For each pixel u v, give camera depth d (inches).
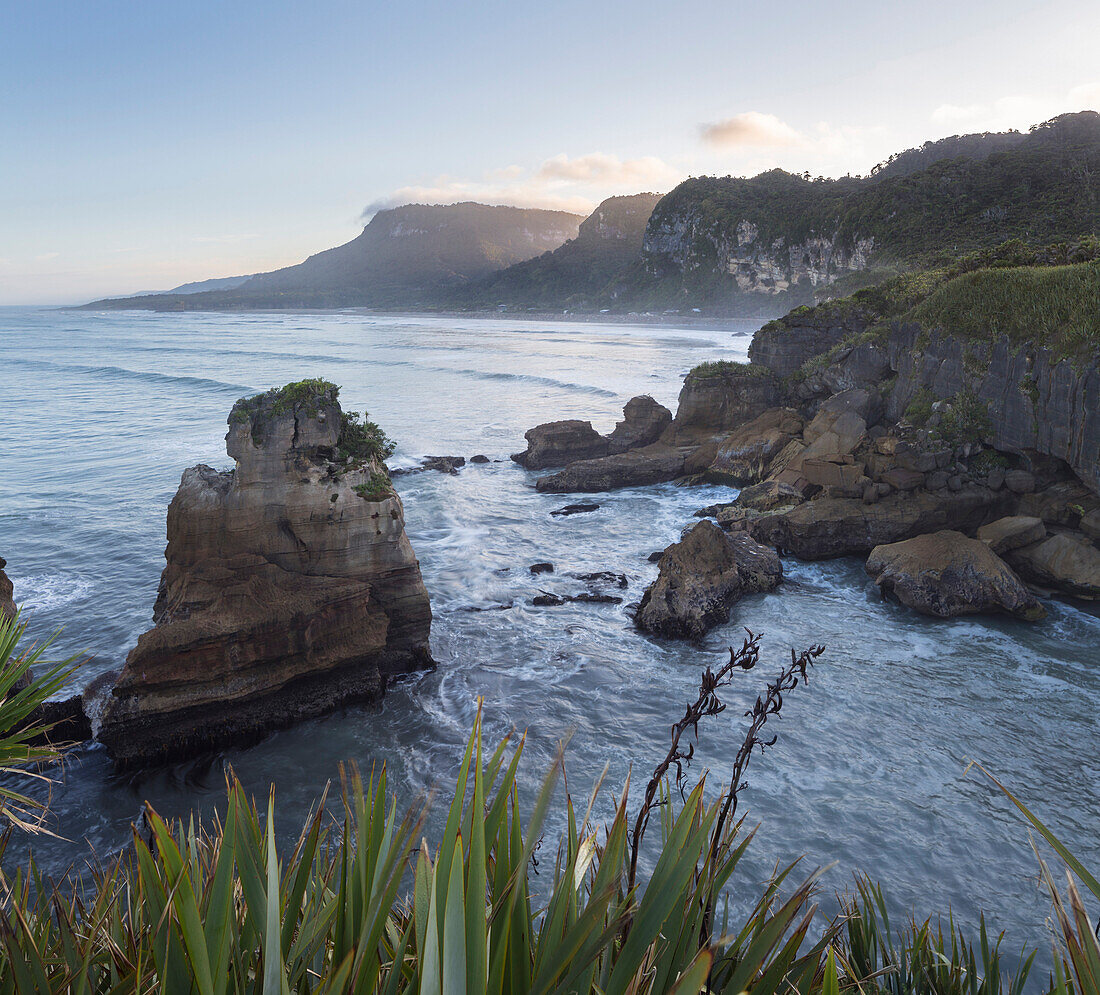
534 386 3048.7
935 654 798.5
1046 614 880.9
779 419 1518.2
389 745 648.4
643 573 1055.6
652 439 1732.3
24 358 4626.0
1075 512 1016.2
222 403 2664.9
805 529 1078.4
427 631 777.6
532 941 83.0
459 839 59.7
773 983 82.7
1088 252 1309.1
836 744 632.4
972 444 1115.3
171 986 74.0
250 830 89.1
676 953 82.5
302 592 685.9
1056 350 1023.6
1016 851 510.6
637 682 745.6
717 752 624.1
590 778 591.5
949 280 1462.8
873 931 184.9
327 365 4010.8
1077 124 4872.0
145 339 6594.5
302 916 88.9
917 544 956.0
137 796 588.4
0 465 1704.0
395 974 74.0
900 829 530.0
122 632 856.3
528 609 928.9
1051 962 420.8
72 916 111.7
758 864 494.9
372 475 749.3
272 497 711.7
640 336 6131.9
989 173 3649.1
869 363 1384.1
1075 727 657.6
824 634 847.7
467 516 1331.2
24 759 194.2
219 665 635.5
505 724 672.4
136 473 1625.2
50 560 1091.3
